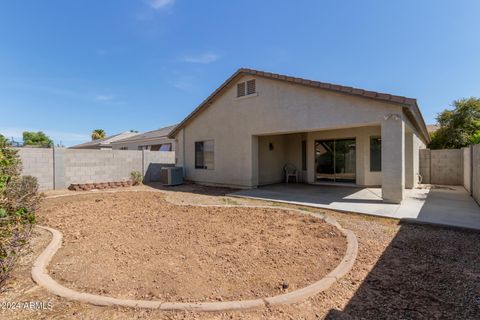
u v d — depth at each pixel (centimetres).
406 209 708
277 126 1070
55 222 618
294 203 837
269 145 1391
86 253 418
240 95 1222
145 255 408
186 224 593
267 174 1375
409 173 1145
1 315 257
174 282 320
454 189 1134
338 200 870
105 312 263
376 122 812
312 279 325
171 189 1252
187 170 1526
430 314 254
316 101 948
